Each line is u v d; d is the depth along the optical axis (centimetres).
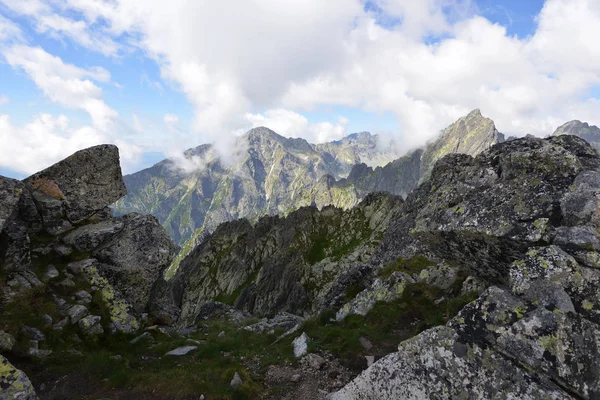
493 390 735
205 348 1784
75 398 1246
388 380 934
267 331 2352
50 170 2227
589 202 888
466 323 833
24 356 1357
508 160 1235
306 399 1249
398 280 2078
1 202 1655
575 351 687
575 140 1241
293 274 10250
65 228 2162
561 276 779
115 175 2483
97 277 1944
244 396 1279
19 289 1591
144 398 1259
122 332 1794
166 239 2455
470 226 1116
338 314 2172
